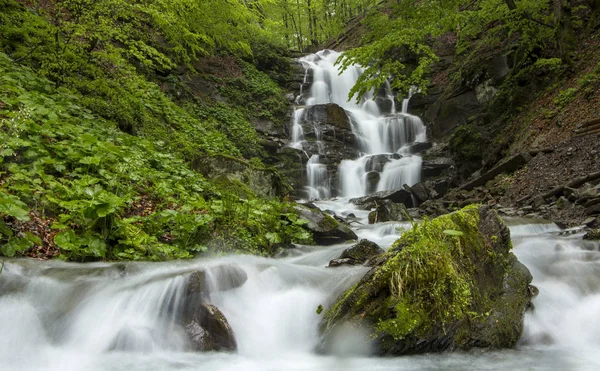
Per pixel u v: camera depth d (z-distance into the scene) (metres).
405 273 3.74
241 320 4.13
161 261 5.40
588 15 14.65
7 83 7.80
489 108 15.60
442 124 18.55
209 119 15.88
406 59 22.75
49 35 9.46
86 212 5.26
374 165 17.19
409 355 3.62
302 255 7.03
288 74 22.69
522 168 11.41
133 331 3.79
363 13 33.34
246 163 10.05
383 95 22.41
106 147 7.07
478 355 3.67
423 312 3.64
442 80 20.98
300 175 16.88
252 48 21.88
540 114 12.84
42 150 6.41
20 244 4.69
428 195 14.10
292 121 19.38
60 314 3.88
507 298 4.13
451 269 3.81
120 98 10.49
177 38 14.05
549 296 4.61
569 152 10.39
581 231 7.48
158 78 15.80
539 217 8.84
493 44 17.08
